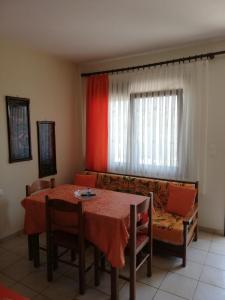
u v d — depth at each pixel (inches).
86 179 145.6
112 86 150.9
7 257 107.8
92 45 127.5
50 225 87.8
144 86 139.5
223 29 107.7
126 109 146.5
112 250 77.0
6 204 123.1
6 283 89.9
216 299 81.4
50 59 144.8
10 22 99.4
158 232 102.7
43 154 142.7
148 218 90.4
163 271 97.0
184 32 110.7
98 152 156.6
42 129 141.3
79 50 135.6
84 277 84.2
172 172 133.9
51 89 146.6
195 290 85.7
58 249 113.3
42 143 141.7
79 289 84.7
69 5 85.5
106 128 153.3
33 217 97.0
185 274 94.9
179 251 100.3
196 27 105.5
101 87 153.2
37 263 99.9
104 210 83.4
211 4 85.7
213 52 120.6
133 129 144.7
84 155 169.8
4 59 118.6
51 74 145.9
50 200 85.2
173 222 106.1
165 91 133.0
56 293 84.7
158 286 87.9
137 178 135.9
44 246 116.3
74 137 167.2
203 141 126.5
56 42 123.0
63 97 155.9
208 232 130.0
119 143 150.2
